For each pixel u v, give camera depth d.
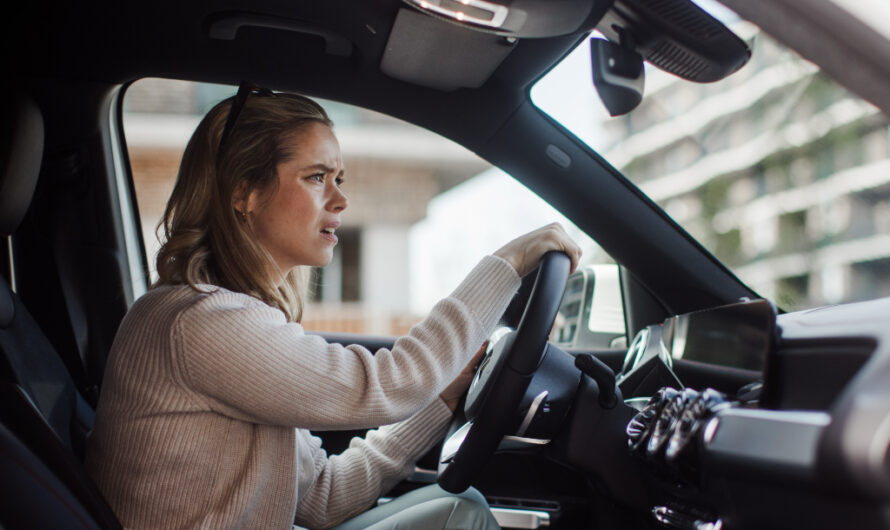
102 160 2.11
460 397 1.63
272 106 1.35
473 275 1.32
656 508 1.29
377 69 1.95
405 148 10.77
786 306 1.89
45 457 1.11
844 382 0.93
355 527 1.44
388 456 1.59
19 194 1.46
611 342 2.10
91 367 2.12
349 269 12.26
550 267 1.28
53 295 2.10
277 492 1.25
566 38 1.73
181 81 2.06
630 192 1.93
